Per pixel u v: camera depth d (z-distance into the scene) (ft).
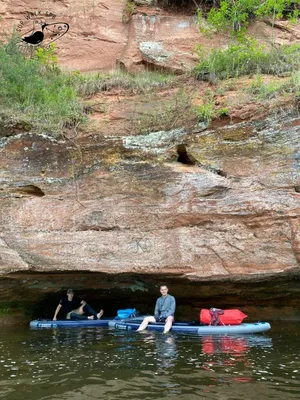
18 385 13.74
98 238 25.48
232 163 25.86
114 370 15.31
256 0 35.63
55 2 38.47
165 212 25.55
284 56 31.73
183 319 30.01
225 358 17.04
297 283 26.37
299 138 25.32
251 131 26.16
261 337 22.13
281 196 24.77
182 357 17.25
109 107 29.96
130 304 32.07
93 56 37.40
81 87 31.96
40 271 25.07
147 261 25.30
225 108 26.78
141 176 26.20
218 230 25.17
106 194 26.05
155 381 13.99
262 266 24.72
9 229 25.27
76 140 27.32
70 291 28.78
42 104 29.17
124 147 26.86
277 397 12.50
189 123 27.45
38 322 27.37
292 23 36.68
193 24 37.99
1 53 31.50
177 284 26.96
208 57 32.99
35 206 25.67
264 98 26.99
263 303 29.01
